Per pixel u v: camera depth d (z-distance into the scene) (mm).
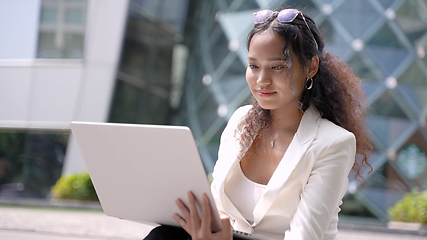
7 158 9109
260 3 9531
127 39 9828
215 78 9945
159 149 1271
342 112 1675
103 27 9578
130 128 1288
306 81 1647
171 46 11461
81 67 9500
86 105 9352
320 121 1601
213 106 9742
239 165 1732
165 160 1283
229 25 10047
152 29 10734
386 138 7980
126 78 9875
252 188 1678
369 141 1825
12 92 9352
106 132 1343
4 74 9391
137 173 1367
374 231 6344
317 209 1393
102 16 9594
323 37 1709
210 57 10312
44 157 9133
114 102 9562
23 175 9055
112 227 5500
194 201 1313
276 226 1585
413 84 8367
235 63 9602
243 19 9828
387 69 8320
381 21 8570
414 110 8203
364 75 8266
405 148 7969
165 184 1341
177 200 1352
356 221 7234
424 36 8648
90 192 7824
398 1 8773
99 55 9555
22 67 9414
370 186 7672
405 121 8141
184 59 11586
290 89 1529
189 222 1335
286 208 1543
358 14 8594
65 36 9531
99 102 9398
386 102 8164
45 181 9023
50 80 9406
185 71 11430
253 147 1756
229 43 9852
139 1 10266
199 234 1307
